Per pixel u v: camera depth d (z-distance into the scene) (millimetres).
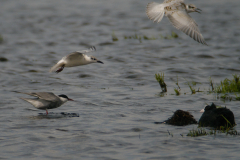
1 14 43156
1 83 17375
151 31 33625
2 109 12930
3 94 15266
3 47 27047
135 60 22844
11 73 19531
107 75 19250
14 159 8328
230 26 34750
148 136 9891
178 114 11422
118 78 18531
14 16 41812
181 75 18906
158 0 52656
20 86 16906
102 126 10859
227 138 9641
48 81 17969
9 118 11758
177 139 9609
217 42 28047
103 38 30531
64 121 11430
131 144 9266
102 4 50781
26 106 13445
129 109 12914
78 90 16141
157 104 13609
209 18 39344
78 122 11305
